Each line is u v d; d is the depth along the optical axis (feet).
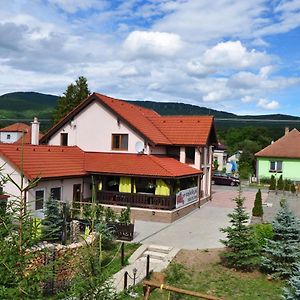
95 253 24.12
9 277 18.66
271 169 159.63
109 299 22.44
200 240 62.95
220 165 217.77
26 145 77.56
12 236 19.80
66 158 83.76
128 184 82.33
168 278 46.83
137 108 110.42
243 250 49.96
